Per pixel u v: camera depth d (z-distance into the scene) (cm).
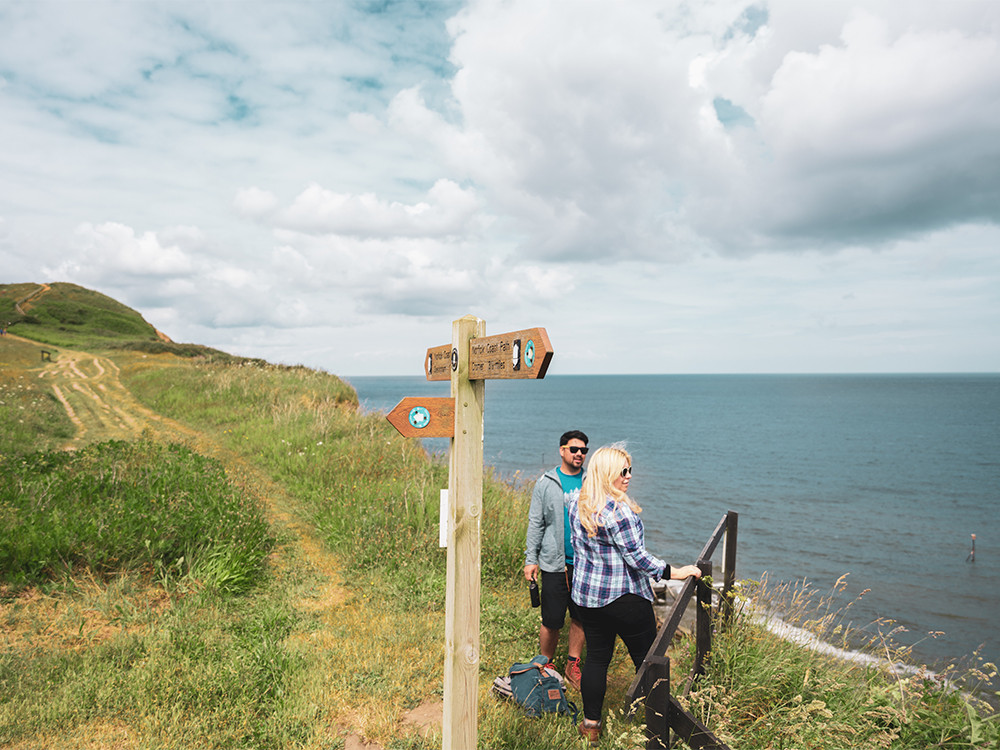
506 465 4012
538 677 377
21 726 316
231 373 2042
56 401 1894
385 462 991
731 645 390
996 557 2156
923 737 344
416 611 515
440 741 328
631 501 336
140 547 558
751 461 5091
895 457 5500
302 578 584
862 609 1503
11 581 492
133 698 350
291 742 324
